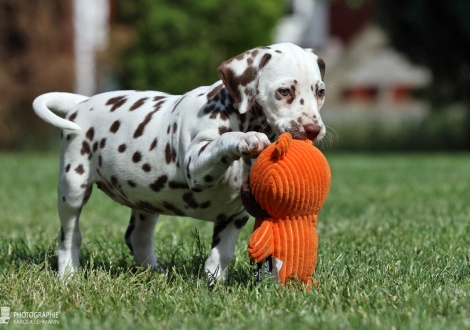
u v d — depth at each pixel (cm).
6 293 579
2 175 1730
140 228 718
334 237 848
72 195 680
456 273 636
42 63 2783
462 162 2206
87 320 499
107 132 662
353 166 2072
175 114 620
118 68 3102
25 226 1037
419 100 4047
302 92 585
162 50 3094
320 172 539
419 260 689
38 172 1814
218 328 466
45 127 2872
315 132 572
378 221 982
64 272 643
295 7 4838
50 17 2827
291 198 534
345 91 4688
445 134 3428
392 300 529
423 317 476
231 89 580
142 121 643
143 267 687
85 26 3050
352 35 5212
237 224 629
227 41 3180
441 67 3062
